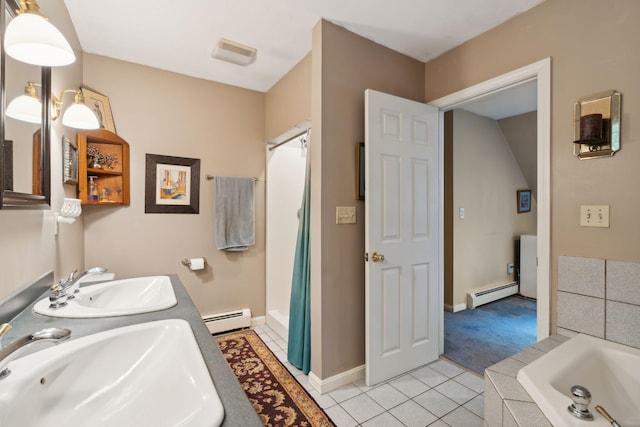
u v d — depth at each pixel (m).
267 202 3.00
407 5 1.73
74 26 1.93
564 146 1.59
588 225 1.50
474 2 1.70
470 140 3.63
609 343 1.42
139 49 2.21
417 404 1.76
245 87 2.90
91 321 1.05
